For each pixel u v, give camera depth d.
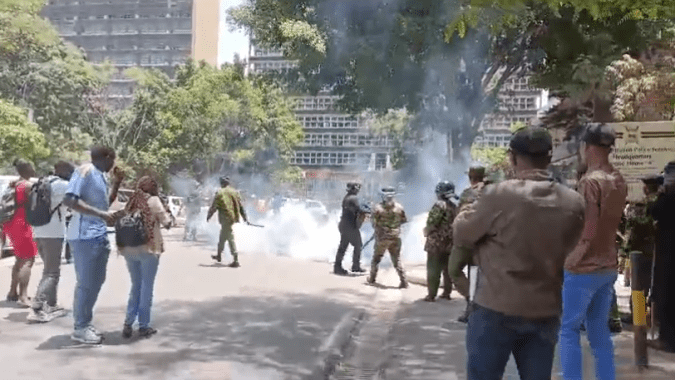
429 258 10.12
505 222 3.38
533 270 3.36
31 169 8.88
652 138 8.07
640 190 8.12
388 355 6.64
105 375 5.66
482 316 3.43
